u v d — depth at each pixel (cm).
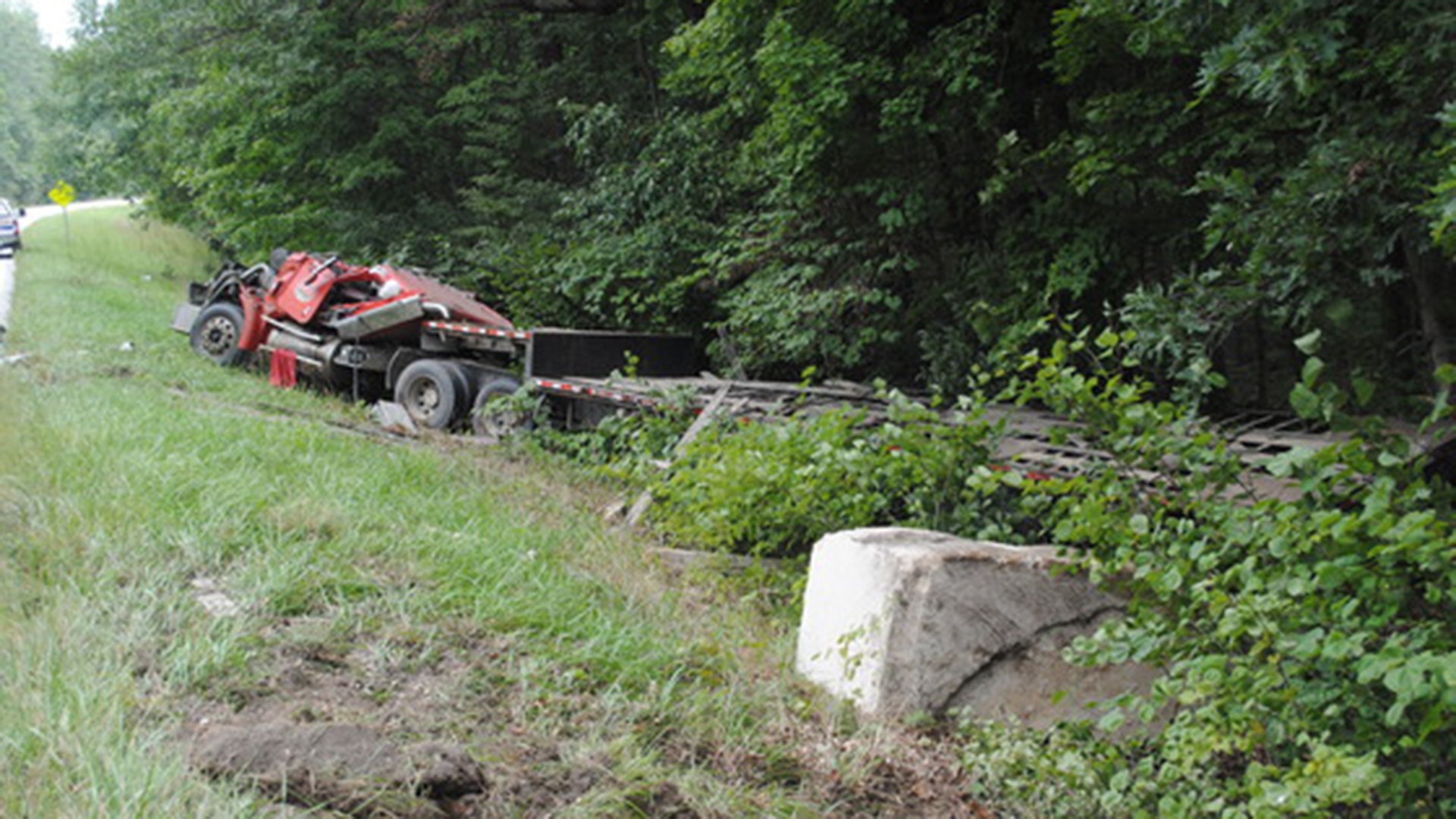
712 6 1382
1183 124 1039
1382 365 1022
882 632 555
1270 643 420
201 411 1066
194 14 2175
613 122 1656
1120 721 446
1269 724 421
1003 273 1213
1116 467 543
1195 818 430
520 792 405
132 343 1673
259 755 388
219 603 539
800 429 849
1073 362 1166
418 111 2152
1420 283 910
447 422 1413
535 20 2164
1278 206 778
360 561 632
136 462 746
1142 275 1187
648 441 1144
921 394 1238
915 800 473
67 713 383
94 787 336
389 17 2203
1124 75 1116
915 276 1362
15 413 914
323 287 1551
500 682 502
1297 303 816
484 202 1914
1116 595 575
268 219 2147
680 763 461
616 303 1587
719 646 612
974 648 555
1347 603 417
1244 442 894
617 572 761
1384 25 756
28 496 655
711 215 1551
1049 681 567
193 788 354
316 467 861
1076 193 1134
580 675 519
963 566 556
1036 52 1231
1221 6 744
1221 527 475
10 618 477
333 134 2198
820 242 1350
